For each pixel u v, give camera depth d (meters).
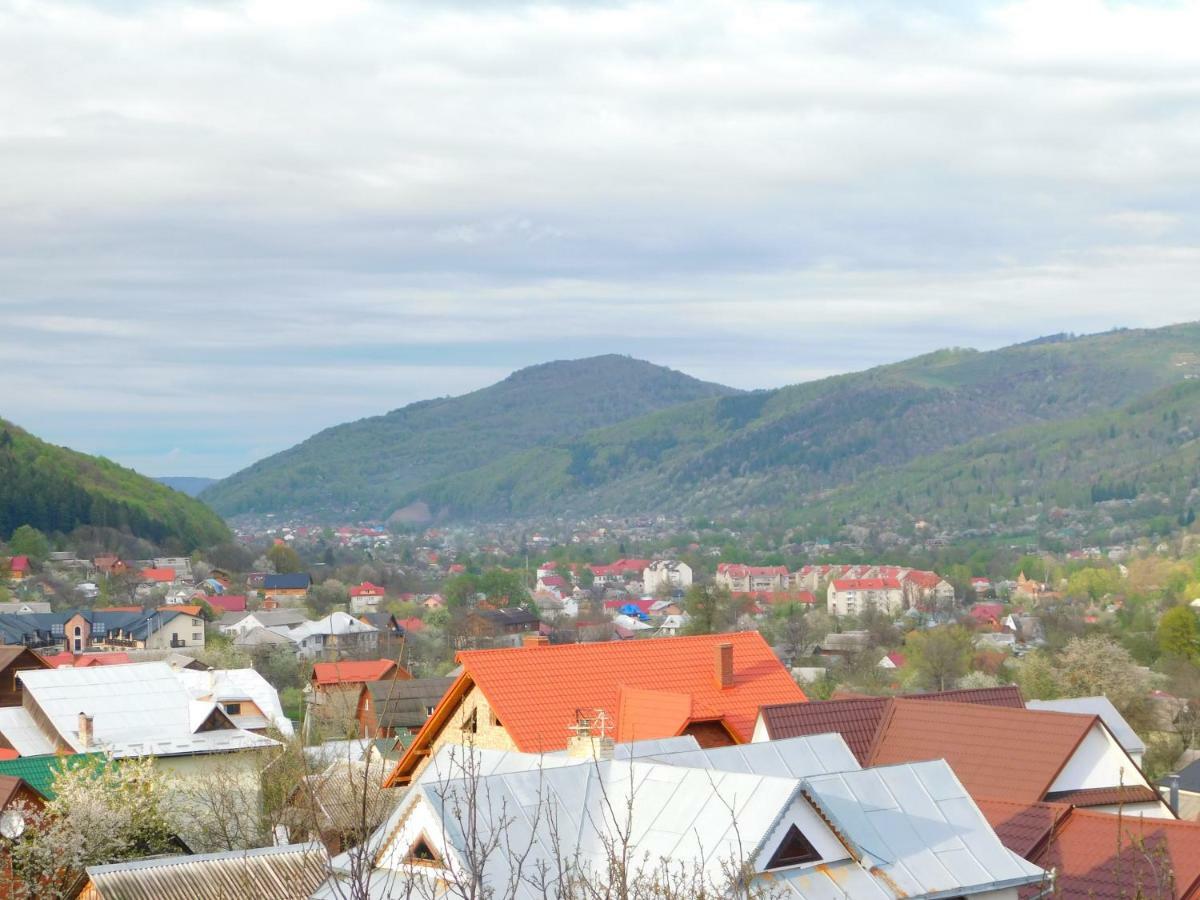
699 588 192.38
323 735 72.38
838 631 191.62
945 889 24.86
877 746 39.50
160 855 43.56
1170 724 95.81
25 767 48.59
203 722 59.88
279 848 32.84
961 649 140.50
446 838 23.94
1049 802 34.00
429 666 136.62
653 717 41.28
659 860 23.77
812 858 24.58
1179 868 27.86
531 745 41.06
